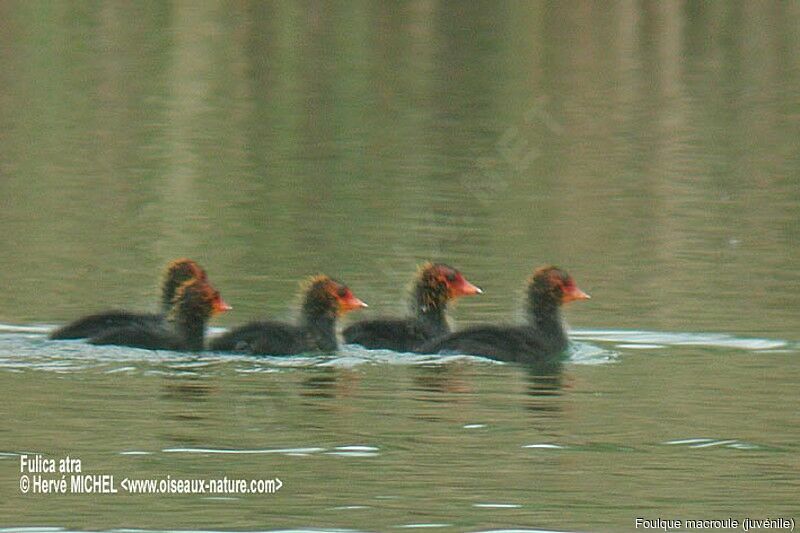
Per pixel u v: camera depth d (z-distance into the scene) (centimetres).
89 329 2075
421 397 1814
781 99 4109
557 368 1977
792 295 2372
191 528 1425
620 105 4038
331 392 1830
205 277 2250
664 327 2195
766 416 1755
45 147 3516
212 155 3472
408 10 5216
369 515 1454
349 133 3719
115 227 2842
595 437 1670
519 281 2484
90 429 1662
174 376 1877
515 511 1466
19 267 2536
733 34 4903
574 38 4838
